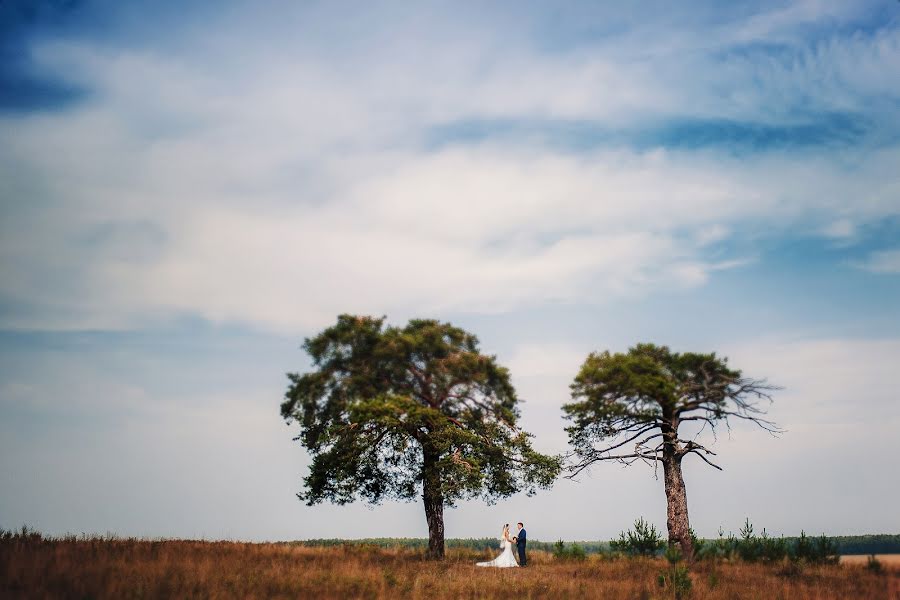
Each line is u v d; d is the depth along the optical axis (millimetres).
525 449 32531
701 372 31812
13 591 15133
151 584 16547
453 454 30641
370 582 19938
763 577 24094
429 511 32188
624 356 32250
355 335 32375
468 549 38000
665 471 31453
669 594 20156
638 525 32312
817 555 28875
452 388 33375
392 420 29203
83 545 23000
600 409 31391
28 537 24047
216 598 15914
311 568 22141
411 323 34469
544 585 21469
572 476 32344
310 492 31781
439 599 18453
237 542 30156
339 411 31734
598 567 27516
